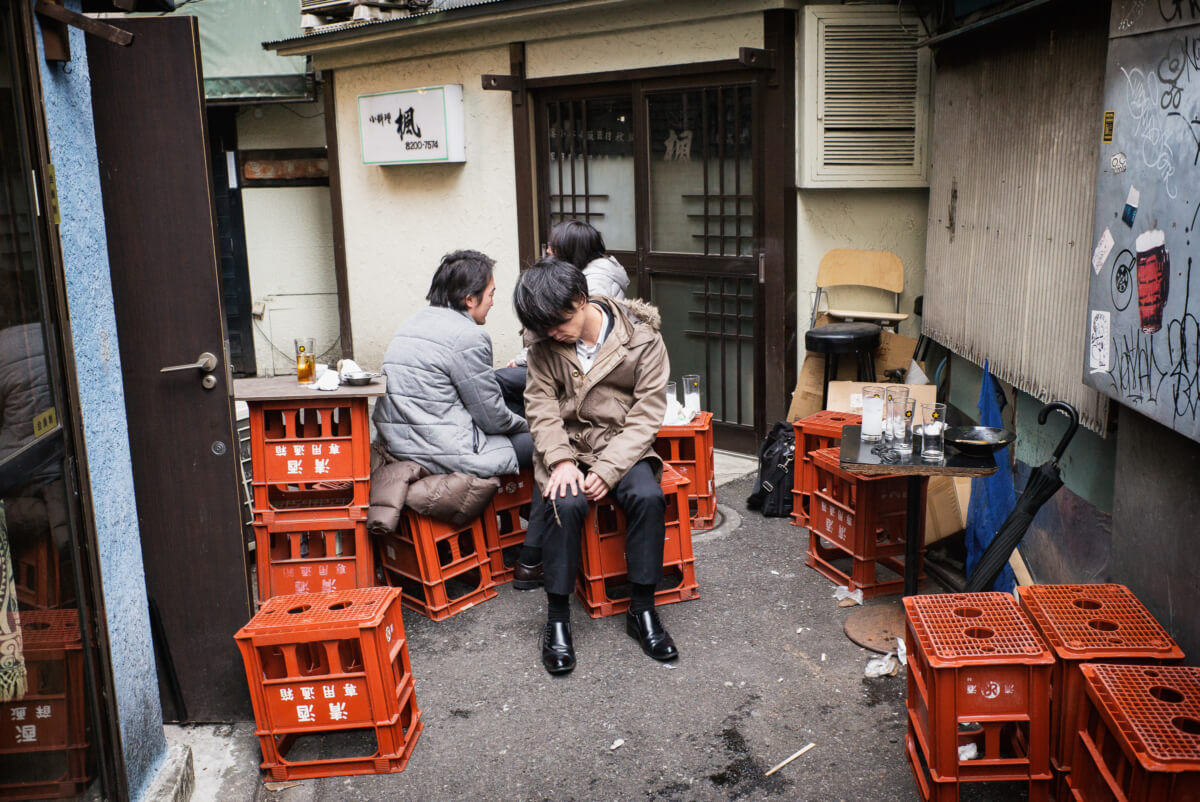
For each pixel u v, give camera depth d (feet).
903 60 18.11
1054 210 12.25
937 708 8.36
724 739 10.22
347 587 12.60
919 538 11.98
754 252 19.26
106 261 8.54
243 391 12.26
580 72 21.29
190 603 10.44
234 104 28.66
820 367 18.85
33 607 7.20
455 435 13.14
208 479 10.18
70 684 7.72
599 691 11.25
